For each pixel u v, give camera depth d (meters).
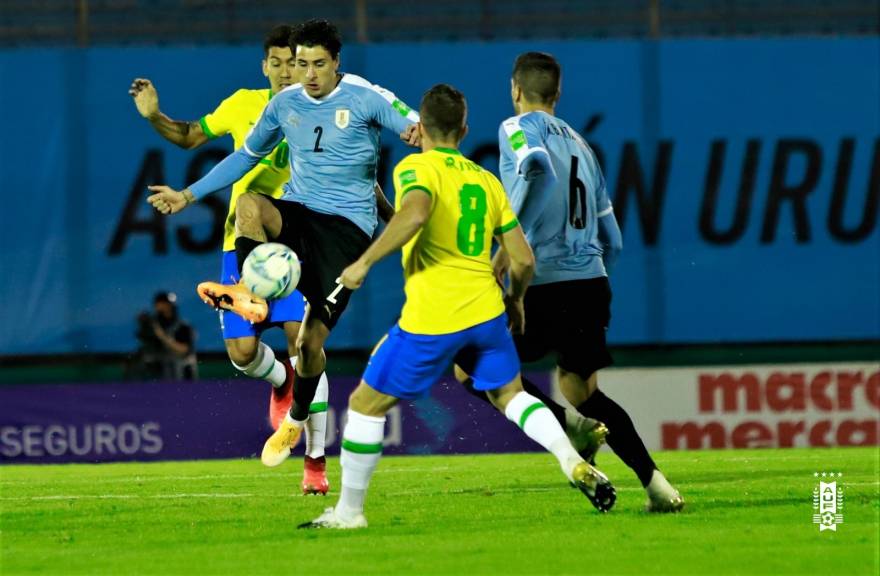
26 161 42.66
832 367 41.81
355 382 41.16
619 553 17.58
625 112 43.44
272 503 24.75
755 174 43.78
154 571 16.75
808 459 34.59
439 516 21.89
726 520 20.73
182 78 42.78
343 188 24.00
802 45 43.88
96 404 40.78
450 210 18.50
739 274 43.69
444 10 48.16
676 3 48.28
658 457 36.72
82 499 26.31
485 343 18.95
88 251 42.81
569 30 47.62
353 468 19.61
